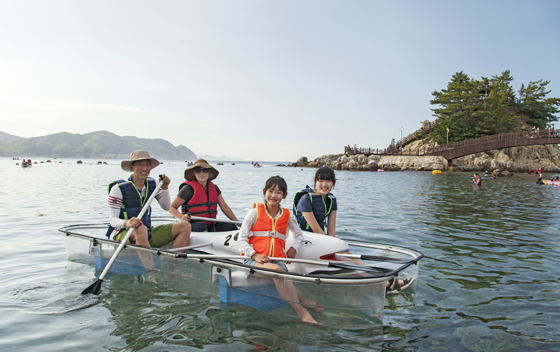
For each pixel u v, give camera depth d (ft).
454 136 176.35
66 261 15.47
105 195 42.70
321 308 9.48
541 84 209.77
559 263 15.97
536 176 114.93
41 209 30.68
